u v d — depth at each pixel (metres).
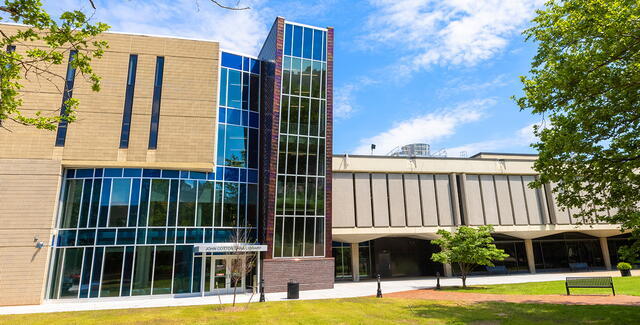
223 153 27.62
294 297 22.05
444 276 34.84
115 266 23.27
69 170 24.09
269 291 25.70
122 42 25.52
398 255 36.31
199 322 14.16
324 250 27.84
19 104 9.92
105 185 24.17
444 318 14.16
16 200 22.23
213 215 26.19
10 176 22.44
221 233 26.19
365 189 32.38
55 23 9.30
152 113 25.25
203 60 26.72
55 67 24.02
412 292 23.83
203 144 25.53
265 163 28.39
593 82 12.86
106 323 14.34
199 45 26.89
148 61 25.72
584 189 14.25
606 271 37.47
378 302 19.03
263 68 31.14
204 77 26.48
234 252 23.73
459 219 33.38
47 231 22.28
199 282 24.69
